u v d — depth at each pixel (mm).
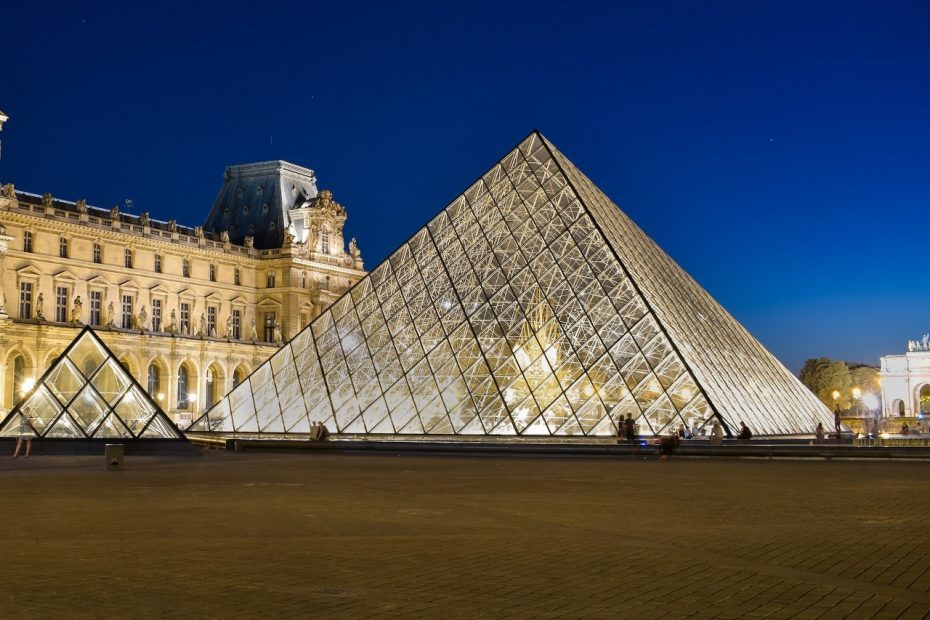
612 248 83312
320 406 86125
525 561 21828
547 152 93688
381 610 16812
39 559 21922
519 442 74688
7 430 72500
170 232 195500
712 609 17000
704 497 36781
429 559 22062
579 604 17359
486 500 35594
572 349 78750
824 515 30734
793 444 71000
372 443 75625
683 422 72750
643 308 78500
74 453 71812
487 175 95812
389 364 85125
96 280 179125
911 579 19719
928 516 30484
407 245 93625
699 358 80750
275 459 65688
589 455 68562
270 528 27422
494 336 81938
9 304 164000
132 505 33750
